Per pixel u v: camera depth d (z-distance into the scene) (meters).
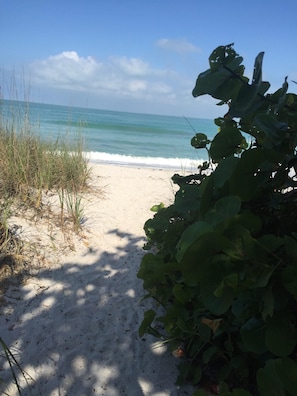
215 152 2.25
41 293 3.45
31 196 5.41
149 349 2.86
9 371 2.50
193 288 2.43
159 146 25.75
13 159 5.70
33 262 3.90
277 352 1.75
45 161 6.30
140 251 4.59
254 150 1.82
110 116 59.72
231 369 2.41
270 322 1.79
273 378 1.72
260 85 1.75
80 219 5.16
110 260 4.28
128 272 4.04
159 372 2.63
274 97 1.96
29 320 3.06
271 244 1.70
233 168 1.84
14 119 6.52
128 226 5.34
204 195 1.86
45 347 2.78
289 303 1.84
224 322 2.29
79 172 6.64
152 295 3.00
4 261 3.75
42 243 4.32
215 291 1.58
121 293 3.62
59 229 4.77
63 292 3.52
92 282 3.76
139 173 8.80
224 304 1.65
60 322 3.08
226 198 1.71
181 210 2.10
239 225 1.54
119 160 12.68
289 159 1.92
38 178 5.87
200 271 1.62
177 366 2.65
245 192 1.91
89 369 2.62
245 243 1.56
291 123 1.92
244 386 2.36
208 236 1.49
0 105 6.49
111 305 3.40
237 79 1.83
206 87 1.87
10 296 3.33
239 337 2.38
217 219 1.70
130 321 3.19
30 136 6.50
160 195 7.00
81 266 4.06
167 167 11.40
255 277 1.63
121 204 6.20
